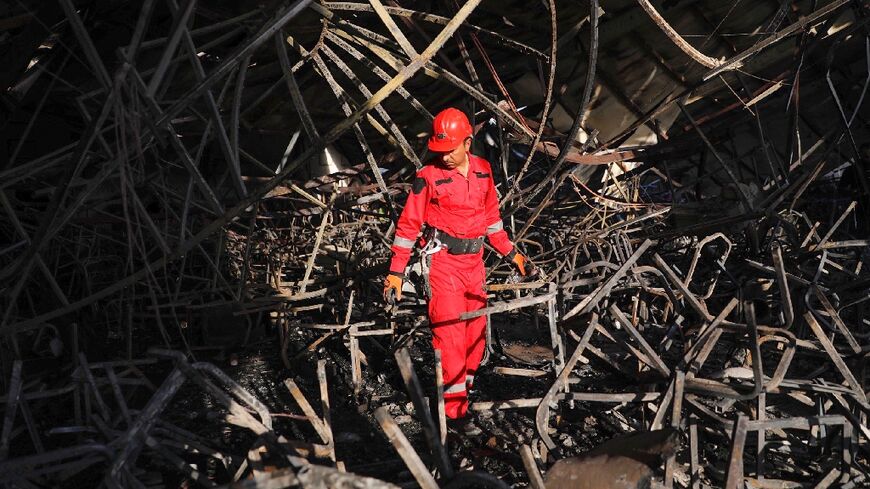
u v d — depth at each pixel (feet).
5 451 7.45
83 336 14.40
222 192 19.43
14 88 16.46
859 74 22.84
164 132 9.07
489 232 12.38
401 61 12.69
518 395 13.20
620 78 19.49
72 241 15.78
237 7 16.62
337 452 10.69
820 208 22.25
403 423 11.89
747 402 10.43
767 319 12.96
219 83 18.02
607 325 16.58
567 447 10.53
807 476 9.22
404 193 18.85
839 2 13.08
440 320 11.52
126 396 11.43
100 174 8.93
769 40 12.91
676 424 8.32
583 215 24.27
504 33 18.01
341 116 20.67
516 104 20.97
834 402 9.64
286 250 20.47
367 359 15.21
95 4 15.16
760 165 26.25
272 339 17.28
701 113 23.32
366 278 15.64
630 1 16.72
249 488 5.48
